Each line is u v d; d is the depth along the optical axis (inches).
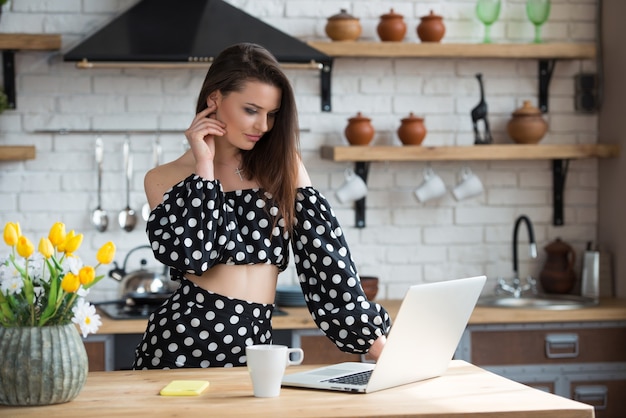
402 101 189.3
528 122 184.2
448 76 190.7
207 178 95.0
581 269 195.3
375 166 189.2
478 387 86.1
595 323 170.1
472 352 167.0
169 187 102.5
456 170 192.1
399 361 84.5
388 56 180.9
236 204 99.8
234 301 98.8
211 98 98.7
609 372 170.2
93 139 180.7
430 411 75.9
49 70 179.3
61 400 79.0
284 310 168.6
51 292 80.4
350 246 188.7
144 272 169.9
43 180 179.6
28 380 77.3
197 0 171.0
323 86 185.9
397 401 79.8
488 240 193.0
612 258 190.5
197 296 99.0
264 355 80.9
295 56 165.9
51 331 79.4
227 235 97.3
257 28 168.6
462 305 89.8
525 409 76.7
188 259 92.8
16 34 169.2
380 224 189.5
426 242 191.0
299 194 100.3
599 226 195.2
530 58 190.1
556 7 194.1
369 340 93.4
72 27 179.8
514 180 193.9
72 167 180.2
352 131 179.9
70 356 79.3
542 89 193.2
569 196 195.3
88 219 180.7
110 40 162.1
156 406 77.8
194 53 161.9
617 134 188.4
